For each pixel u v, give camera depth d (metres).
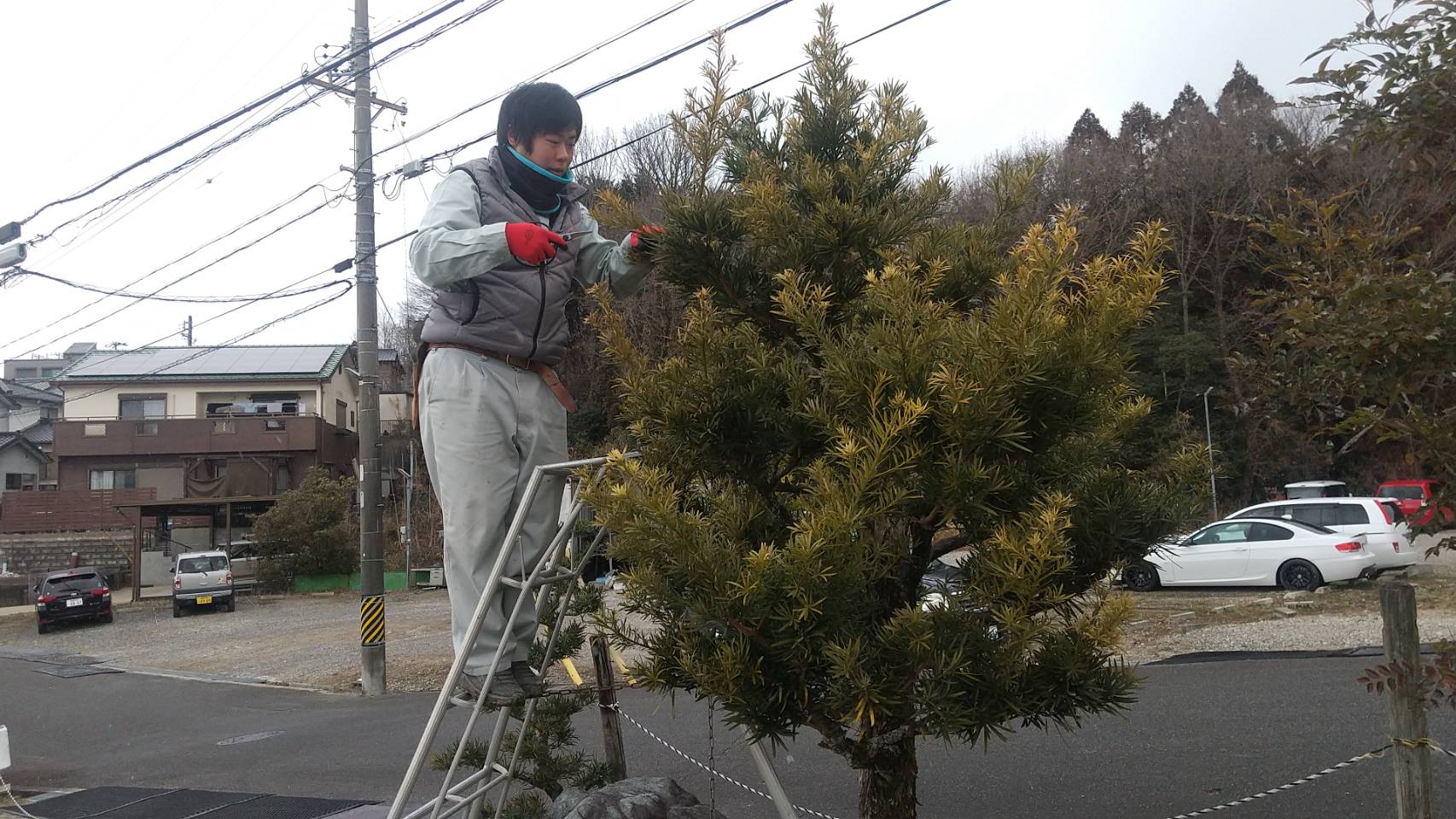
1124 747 6.99
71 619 22.95
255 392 34.22
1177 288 30.19
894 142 2.79
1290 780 5.96
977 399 2.00
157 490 32.50
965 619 2.12
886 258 2.54
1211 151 29.62
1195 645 11.10
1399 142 2.37
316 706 12.29
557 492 3.08
